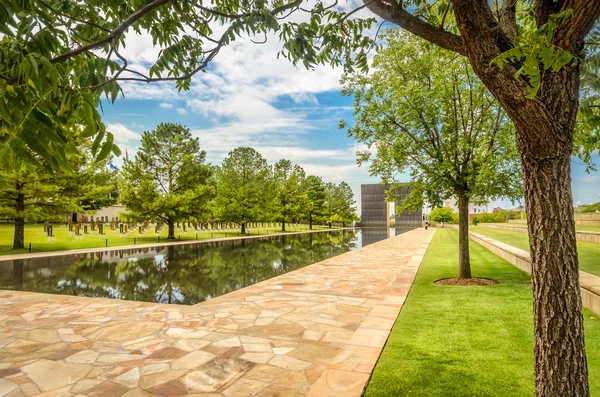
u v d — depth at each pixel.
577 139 3.60
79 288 10.27
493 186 7.97
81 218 44.56
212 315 6.58
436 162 8.62
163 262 16.03
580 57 2.16
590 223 23.12
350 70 3.96
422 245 22.20
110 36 1.83
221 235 37.25
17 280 11.58
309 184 61.88
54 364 4.38
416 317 5.97
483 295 7.26
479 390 3.37
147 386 3.77
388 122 8.73
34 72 1.22
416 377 3.70
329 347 4.84
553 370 2.20
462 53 2.52
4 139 1.35
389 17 2.62
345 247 24.12
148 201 28.91
